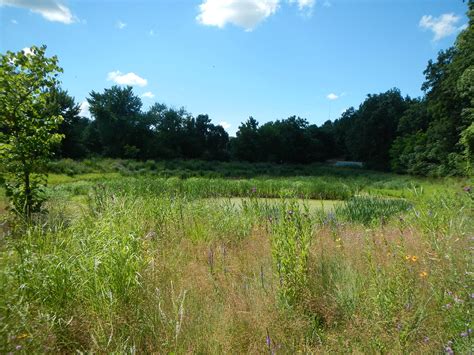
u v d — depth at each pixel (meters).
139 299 3.23
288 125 70.50
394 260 3.87
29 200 6.54
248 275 4.27
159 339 2.77
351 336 2.91
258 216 6.86
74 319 2.95
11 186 6.61
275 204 7.71
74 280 3.22
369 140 62.06
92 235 4.02
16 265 3.19
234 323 3.11
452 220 5.30
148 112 60.16
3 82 6.59
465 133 20.77
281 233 3.84
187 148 61.38
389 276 3.48
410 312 2.90
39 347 2.49
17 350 2.34
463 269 3.58
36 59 6.81
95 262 3.25
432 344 2.71
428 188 16.88
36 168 6.89
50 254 3.48
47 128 7.20
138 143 56.34
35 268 3.26
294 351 2.79
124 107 57.19
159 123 60.84
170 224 6.04
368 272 3.86
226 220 6.52
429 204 6.91
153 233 4.99
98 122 55.72
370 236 5.38
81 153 47.75
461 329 2.71
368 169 61.47
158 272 3.84
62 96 45.22
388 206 9.45
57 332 2.81
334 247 4.88
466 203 6.75
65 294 3.14
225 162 57.75
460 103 30.67
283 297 3.35
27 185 6.75
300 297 3.43
